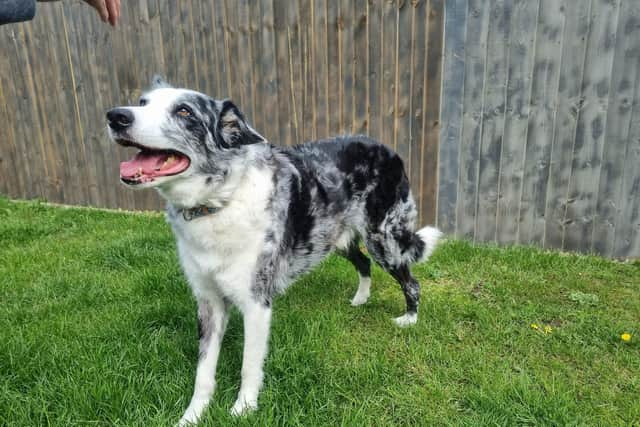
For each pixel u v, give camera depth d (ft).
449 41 5.92
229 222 3.12
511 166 6.16
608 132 5.73
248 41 6.83
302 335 4.07
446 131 6.26
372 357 3.86
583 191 5.99
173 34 7.18
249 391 3.34
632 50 5.44
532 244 6.36
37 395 3.29
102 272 5.32
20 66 7.94
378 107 6.48
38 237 6.59
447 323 4.41
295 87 6.81
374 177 4.21
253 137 3.13
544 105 5.85
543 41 5.66
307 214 3.67
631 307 4.74
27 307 4.55
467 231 6.59
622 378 3.68
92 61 7.63
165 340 3.96
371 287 5.27
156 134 2.84
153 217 7.44
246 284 3.26
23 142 8.44
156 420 3.06
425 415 3.28
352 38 6.30
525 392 3.35
